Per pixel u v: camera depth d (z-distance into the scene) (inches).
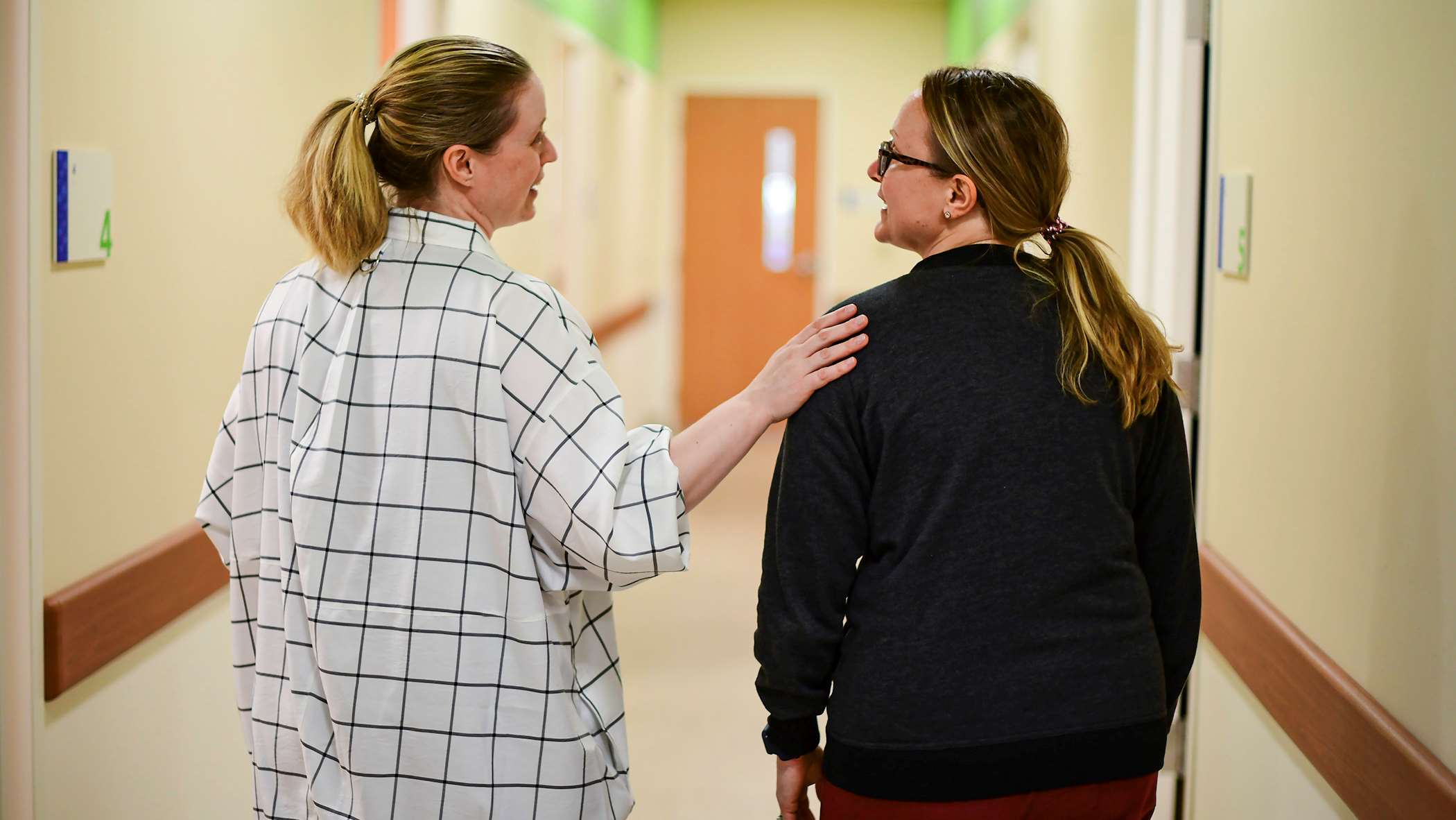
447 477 52.6
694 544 223.3
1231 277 89.8
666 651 163.9
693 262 366.6
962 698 49.9
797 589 53.5
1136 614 52.5
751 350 368.2
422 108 54.2
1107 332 52.4
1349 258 66.1
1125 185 126.0
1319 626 70.4
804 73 355.3
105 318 73.7
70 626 68.5
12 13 63.2
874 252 362.3
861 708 51.2
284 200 54.9
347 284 54.7
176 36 81.4
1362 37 64.8
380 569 52.8
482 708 52.9
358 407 53.1
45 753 67.6
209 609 89.7
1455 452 53.5
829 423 52.8
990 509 50.6
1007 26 229.5
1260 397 82.4
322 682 54.1
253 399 56.5
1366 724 61.2
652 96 346.0
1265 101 81.8
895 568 51.6
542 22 213.9
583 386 53.2
